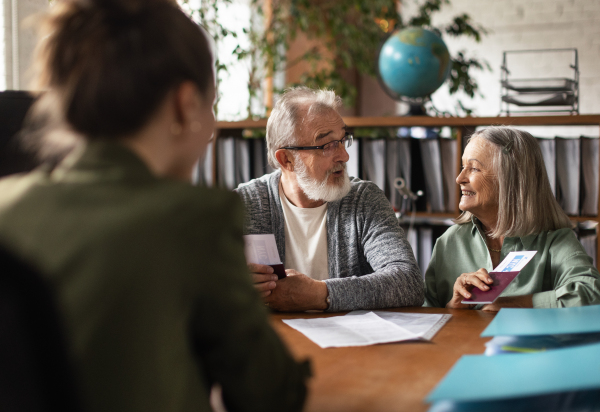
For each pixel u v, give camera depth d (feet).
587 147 7.92
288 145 5.26
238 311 1.75
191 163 2.12
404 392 2.50
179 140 1.99
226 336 1.75
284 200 5.58
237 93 12.41
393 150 8.66
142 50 1.82
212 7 10.80
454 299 4.44
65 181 1.79
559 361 2.39
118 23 1.84
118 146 1.84
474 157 5.22
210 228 1.75
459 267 5.44
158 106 1.86
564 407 2.15
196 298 1.69
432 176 8.61
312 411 2.30
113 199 1.73
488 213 5.34
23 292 1.61
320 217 5.49
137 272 1.62
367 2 13.07
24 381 1.63
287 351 1.99
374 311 4.30
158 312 1.62
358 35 13.25
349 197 5.46
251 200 5.55
